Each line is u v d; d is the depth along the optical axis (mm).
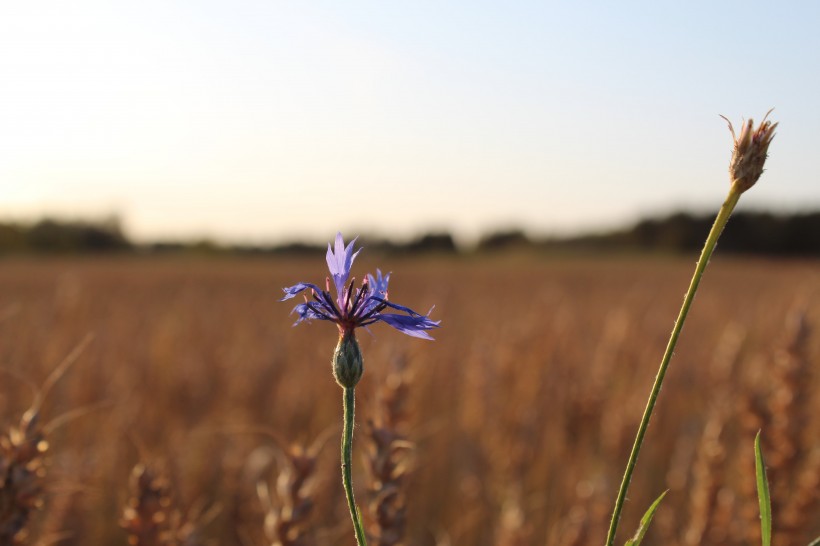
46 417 5766
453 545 6695
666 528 6074
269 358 9906
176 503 4547
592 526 4852
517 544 4633
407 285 35156
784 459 5074
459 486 7742
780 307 20609
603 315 19922
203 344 12992
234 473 6039
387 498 3646
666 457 8570
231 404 9172
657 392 1814
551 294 27359
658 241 80188
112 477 6418
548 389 8859
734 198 1775
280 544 3312
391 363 3941
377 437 3678
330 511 5543
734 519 5223
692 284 1791
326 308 2104
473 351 9719
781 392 5195
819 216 73750
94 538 5770
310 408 8750
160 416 8773
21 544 2938
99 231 72750
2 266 47875
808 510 5039
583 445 8141
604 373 9008
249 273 44469
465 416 8781
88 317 15492
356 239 2197
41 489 2967
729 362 8953
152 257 70625
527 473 7383
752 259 70750
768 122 1778
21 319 13422
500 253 77438
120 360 10273
